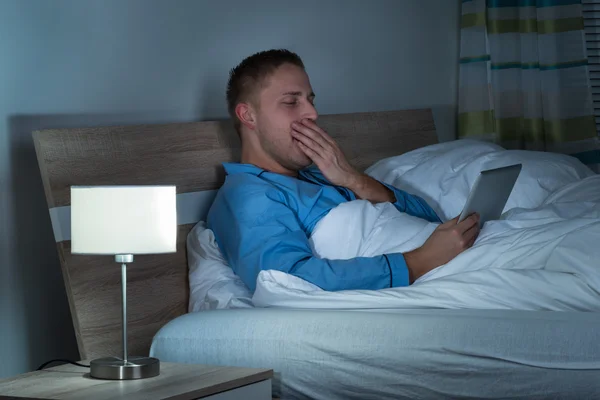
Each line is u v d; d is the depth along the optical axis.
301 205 2.26
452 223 2.12
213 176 2.51
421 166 2.83
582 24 3.78
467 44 3.79
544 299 1.78
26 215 2.26
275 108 2.37
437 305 1.81
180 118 2.68
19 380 1.65
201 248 2.30
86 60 2.41
